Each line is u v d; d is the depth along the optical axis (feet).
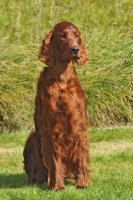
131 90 51.06
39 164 29.50
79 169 28.45
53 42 28.37
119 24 59.77
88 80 50.75
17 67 50.57
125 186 29.07
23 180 31.42
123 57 53.47
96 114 49.16
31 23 57.36
